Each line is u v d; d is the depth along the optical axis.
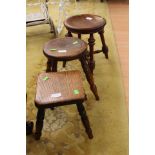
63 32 3.04
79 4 3.99
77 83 1.41
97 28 1.86
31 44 2.82
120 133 1.55
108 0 4.11
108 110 1.75
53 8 3.85
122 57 2.43
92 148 1.46
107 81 2.08
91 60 1.98
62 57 1.54
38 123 1.41
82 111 1.38
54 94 1.33
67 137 1.54
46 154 1.43
